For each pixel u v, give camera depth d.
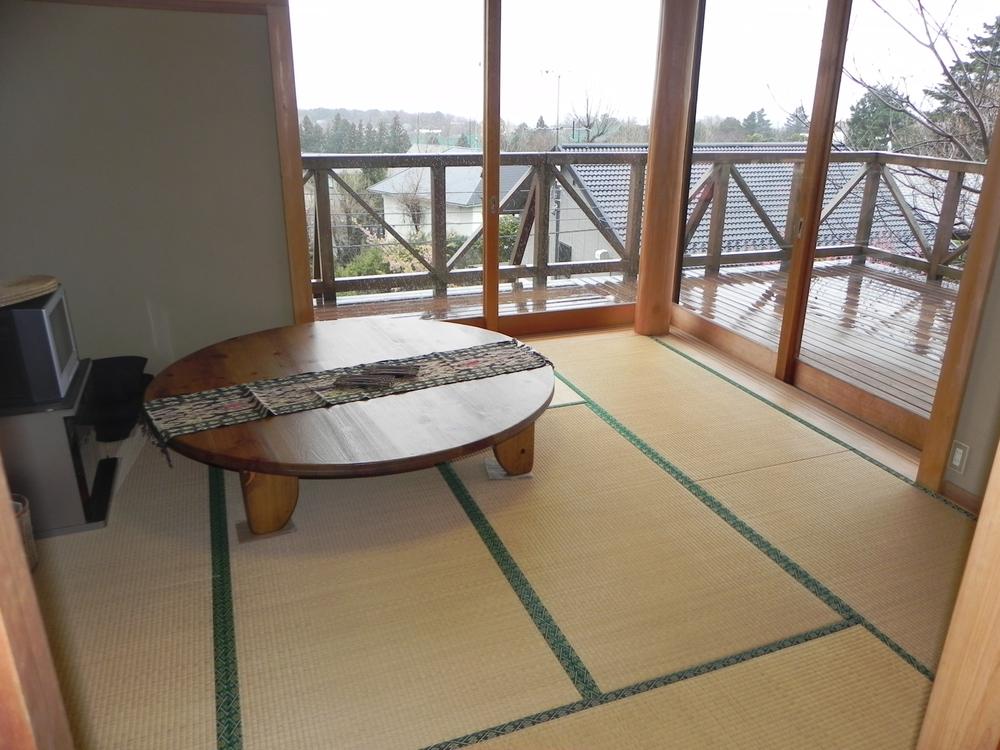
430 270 4.16
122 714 1.61
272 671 1.74
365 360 2.72
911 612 1.96
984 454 2.40
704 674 1.74
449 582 2.07
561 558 2.18
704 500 2.50
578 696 1.67
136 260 3.26
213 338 3.49
